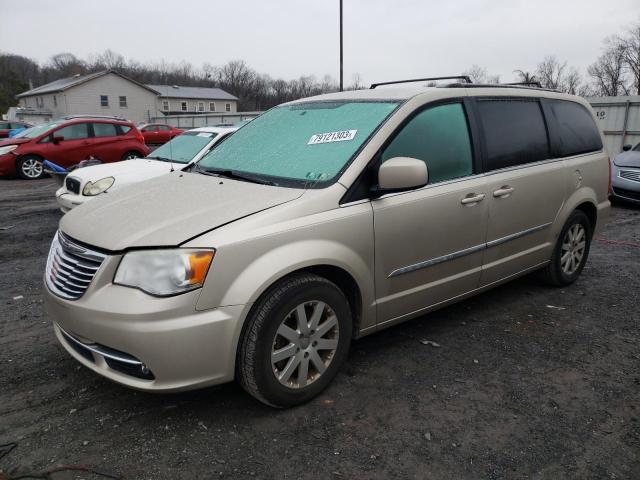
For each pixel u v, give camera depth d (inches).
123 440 104.9
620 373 133.7
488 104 156.5
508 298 185.5
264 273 104.3
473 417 114.0
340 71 783.7
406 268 131.8
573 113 191.0
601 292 192.9
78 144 556.7
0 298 184.2
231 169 139.6
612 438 107.2
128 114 2164.1
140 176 277.3
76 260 108.6
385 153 126.6
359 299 124.3
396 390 124.4
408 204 129.0
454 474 96.3
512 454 102.0
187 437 106.1
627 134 615.8
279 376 111.2
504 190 152.8
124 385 102.7
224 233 102.8
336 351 120.7
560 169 175.6
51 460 98.7
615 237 285.7
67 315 106.0
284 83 3479.3
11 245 261.0
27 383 126.0
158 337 97.0
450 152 141.9
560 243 184.4
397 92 143.9
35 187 494.6
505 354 143.3
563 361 139.8
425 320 165.8
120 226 108.7
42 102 2251.5
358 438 106.3
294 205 112.0
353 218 118.6
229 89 3661.4
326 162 126.0
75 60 4072.3
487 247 152.6
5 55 3823.8
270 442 104.8
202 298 99.7
